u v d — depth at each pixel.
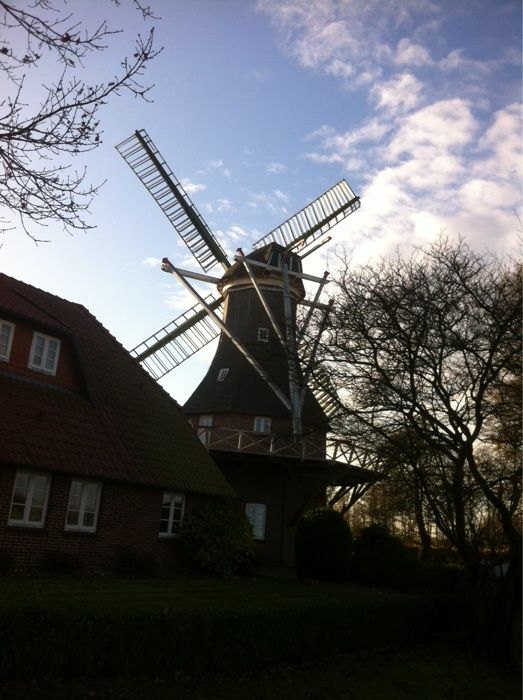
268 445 26.30
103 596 13.06
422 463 15.31
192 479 20.78
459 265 14.96
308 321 17.23
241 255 29.53
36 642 7.98
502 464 16.14
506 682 13.27
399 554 24.16
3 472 15.42
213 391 30.94
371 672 11.63
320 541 22.25
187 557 20.34
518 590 14.53
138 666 8.79
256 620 10.32
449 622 16.16
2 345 17.67
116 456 18.44
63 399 18.70
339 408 16.17
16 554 15.50
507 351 14.38
